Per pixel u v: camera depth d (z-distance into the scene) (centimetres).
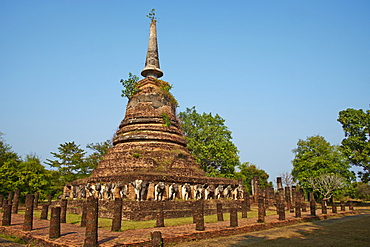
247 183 7081
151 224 1875
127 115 3325
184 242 1451
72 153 5712
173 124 3288
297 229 1953
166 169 2688
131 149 2956
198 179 2781
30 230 1639
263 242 1477
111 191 2389
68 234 1509
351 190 4816
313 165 4853
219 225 1841
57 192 5169
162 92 3372
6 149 5000
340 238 1589
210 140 4884
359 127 4641
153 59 3600
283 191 4175
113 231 1623
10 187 3694
